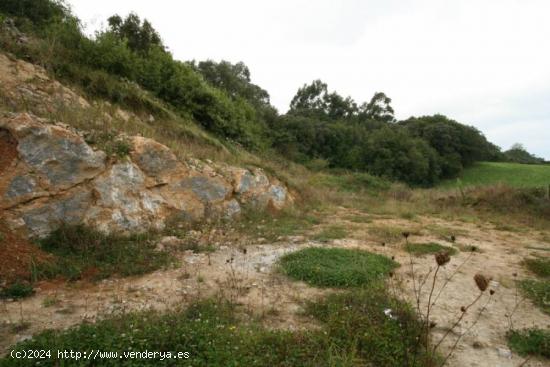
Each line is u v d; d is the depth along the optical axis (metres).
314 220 10.48
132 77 12.73
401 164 33.06
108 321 3.51
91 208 6.31
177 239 6.98
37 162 5.80
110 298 4.40
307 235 8.48
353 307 4.09
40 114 6.89
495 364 3.34
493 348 3.63
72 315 3.88
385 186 22.48
